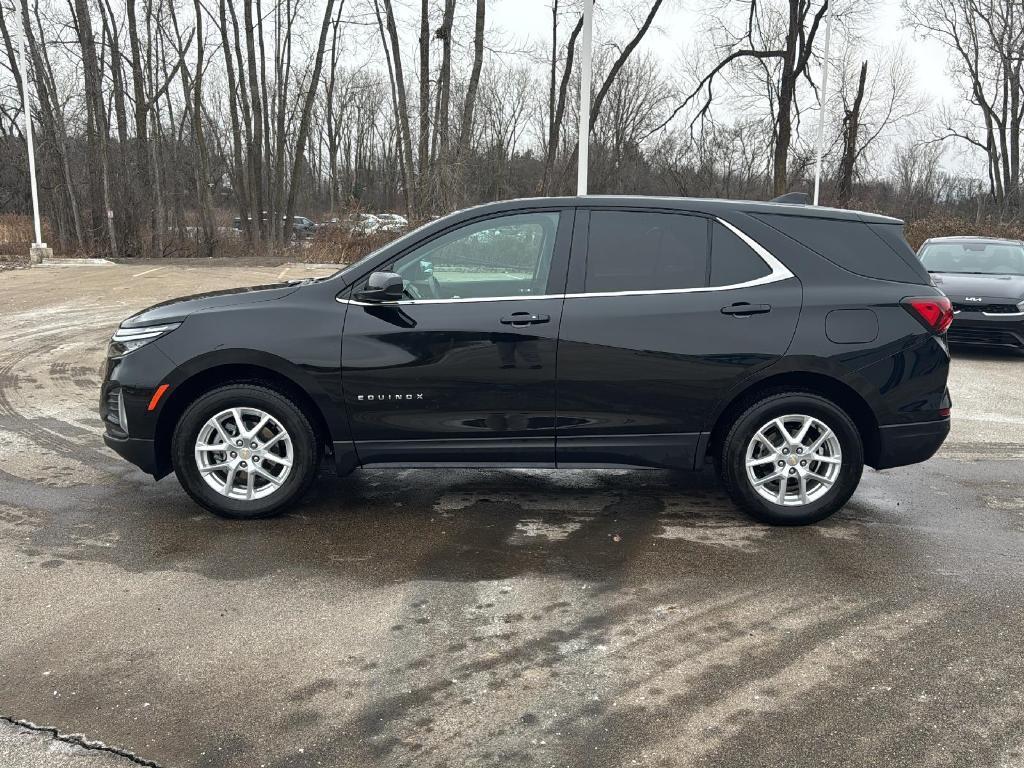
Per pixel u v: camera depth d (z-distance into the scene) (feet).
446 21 85.30
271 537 13.89
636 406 13.91
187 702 8.98
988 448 20.35
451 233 14.17
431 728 8.52
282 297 14.24
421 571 12.55
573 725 8.59
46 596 11.56
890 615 11.16
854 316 13.78
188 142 146.00
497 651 10.14
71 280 61.05
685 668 9.75
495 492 16.53
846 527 14.62
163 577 12.25
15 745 8.20
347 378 13.85
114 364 14.29
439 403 13.94
